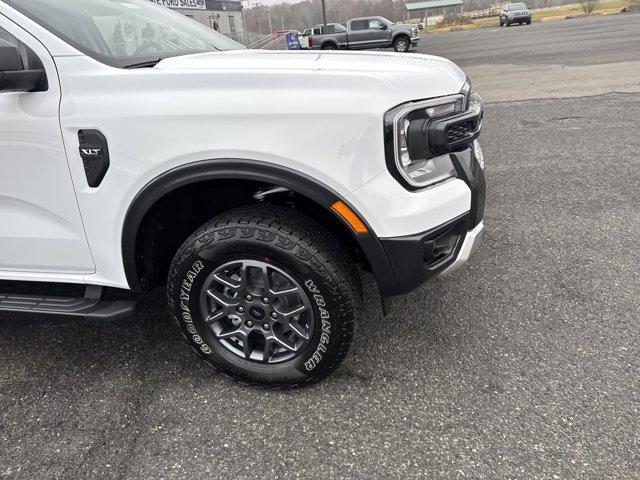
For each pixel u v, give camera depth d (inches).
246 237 72.6
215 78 69.3
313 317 76.0
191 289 78.7
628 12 1348.4
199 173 70.5
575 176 176.1
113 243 78.7
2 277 87.3
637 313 99.3
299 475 68.9
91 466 71.7
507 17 1400.1
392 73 69.1
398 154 68.0
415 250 71.5
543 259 123.1
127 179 73.0
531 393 80.7
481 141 231.5
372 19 861.2
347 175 67.6
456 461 69.4
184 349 97.3
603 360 87.0
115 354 96.6
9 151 76.4
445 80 74.5
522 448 70.7
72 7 85.0
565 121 250.8
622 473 65.9
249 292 77.6
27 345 100.6
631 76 350.6
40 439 76.9
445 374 86.4
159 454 73.4
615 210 146.6
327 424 77.3
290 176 68.6
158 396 85.0
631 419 74.4
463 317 102.2
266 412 80.4
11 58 64.6
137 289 83.4
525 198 161.5
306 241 71.6
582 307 102.7
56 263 84.0
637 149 197.6
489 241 134.6
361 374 87.7
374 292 112.3
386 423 76.8
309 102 66.5
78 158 74.1
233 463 71.3
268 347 80.9
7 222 82.6
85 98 72.2
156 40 97.3
